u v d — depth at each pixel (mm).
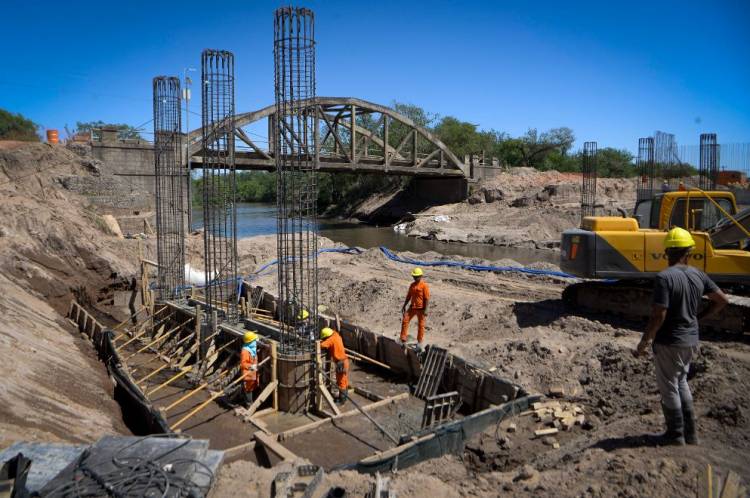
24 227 18078
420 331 12656
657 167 14305
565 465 6613
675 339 5730
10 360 9055
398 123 71000
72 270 18062
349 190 75875
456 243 40531
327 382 11617
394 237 45312
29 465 4453
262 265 24094
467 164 55969
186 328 15586
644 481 5492
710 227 11961
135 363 14641
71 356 11586
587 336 11719
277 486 4992
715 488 5293
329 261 23984
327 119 43781
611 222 12281
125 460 4820
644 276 11773
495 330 13656
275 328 13180
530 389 10133
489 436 8656
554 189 47688
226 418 11102
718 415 7062
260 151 37000
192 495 4496
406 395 11547
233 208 14492
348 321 16281
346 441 9750
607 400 9133
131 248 22406
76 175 27609
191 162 32438
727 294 11859
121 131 34219
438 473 7441
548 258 32219
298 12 10773
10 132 44344
